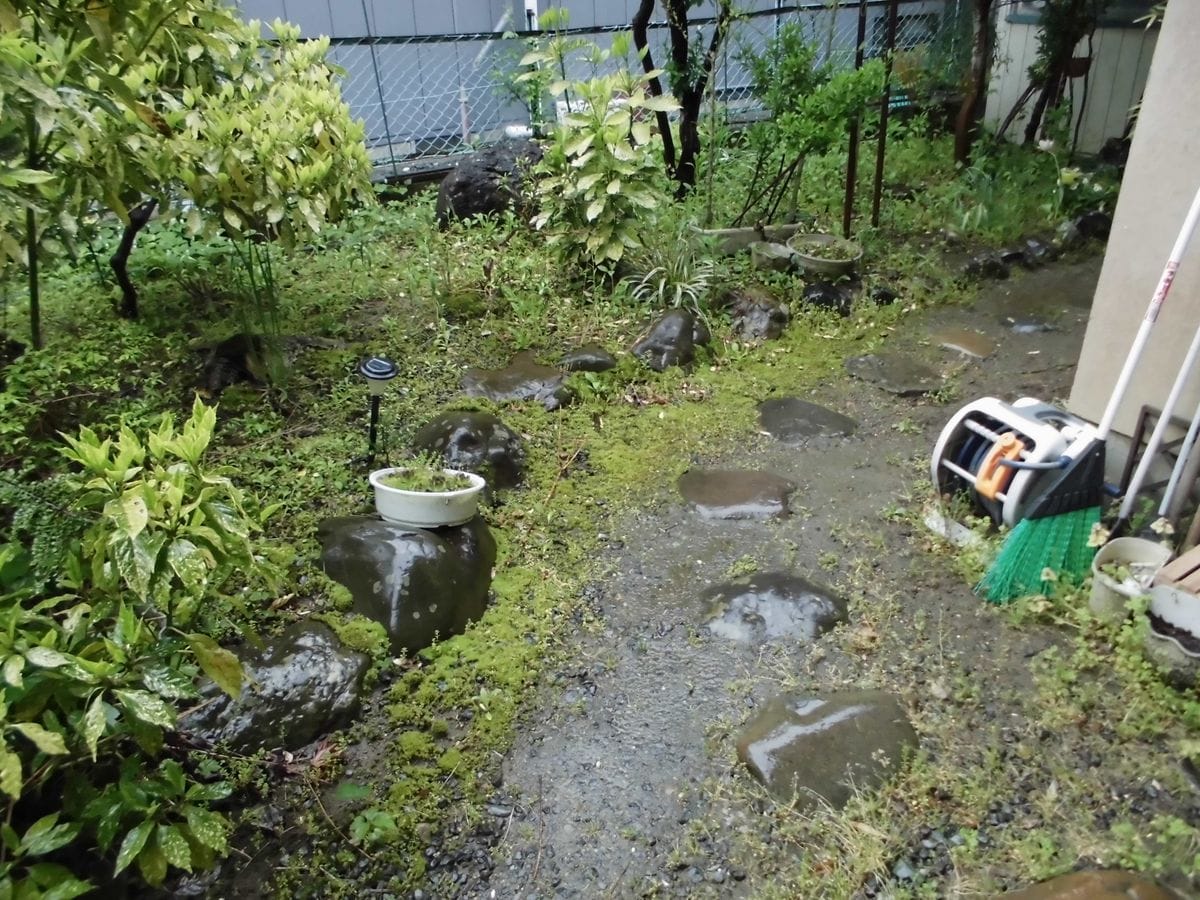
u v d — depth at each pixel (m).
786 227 5.99
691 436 4.11
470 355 4.51
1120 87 7.24
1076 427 3.06
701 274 5.16
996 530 3.23
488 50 6.91
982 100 7.76
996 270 5.90
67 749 1.80
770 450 4.05
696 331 4.82
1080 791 2.34
